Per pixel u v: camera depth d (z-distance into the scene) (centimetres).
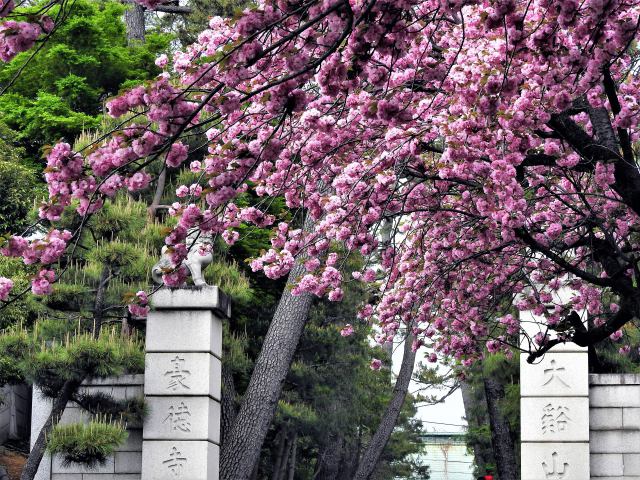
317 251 1193
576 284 1327
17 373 1759
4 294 796
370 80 793
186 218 841
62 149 728
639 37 1016
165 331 1675
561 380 1822
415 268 1313
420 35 955
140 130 719
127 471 1703
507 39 837
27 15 651
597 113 1009
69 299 1656
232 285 1856
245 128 1049
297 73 680
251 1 3161
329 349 2525
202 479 1631
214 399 1692
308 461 3238
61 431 1525
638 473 1822
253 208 1112
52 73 2859
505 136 959
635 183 971
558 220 1209
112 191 738
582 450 1809
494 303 1312
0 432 2470
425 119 1070
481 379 2631
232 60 675
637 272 998
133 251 1633
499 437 2595
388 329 1388
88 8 2850
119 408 1648
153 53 2992
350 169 1081
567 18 761
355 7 717
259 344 2425
